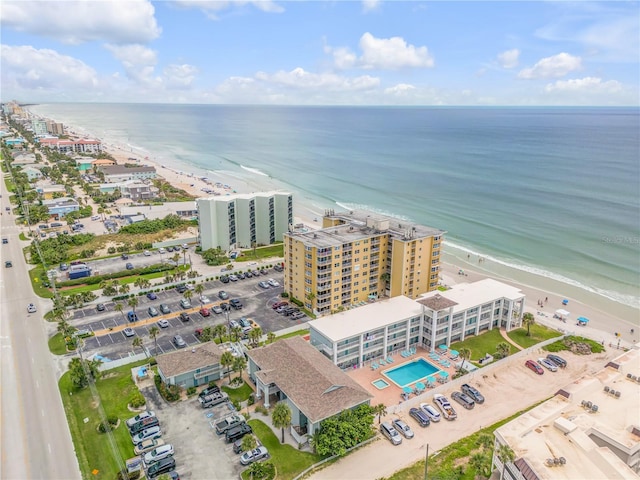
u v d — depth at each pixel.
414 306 109.88
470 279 152.38
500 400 89.44
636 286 146.25
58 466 69.94
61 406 83.62
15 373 93.75
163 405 84.44
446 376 95.25
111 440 75.19
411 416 83.81
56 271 149.25
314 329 99.12
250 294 133.62
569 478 55.16
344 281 122.75
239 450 72.88
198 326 113.94
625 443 61.69
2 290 135.00
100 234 187.62
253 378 91.12
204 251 165.25
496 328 118.38
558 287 146.50
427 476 68.38
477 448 75.31
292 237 124.12
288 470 69.38
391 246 126.50
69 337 105.25
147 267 150.38
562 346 109.75
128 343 105.88
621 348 109.31
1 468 69.50
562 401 72.31
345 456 72.94
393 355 104.25
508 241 186.62
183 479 67.62
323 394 76.69
